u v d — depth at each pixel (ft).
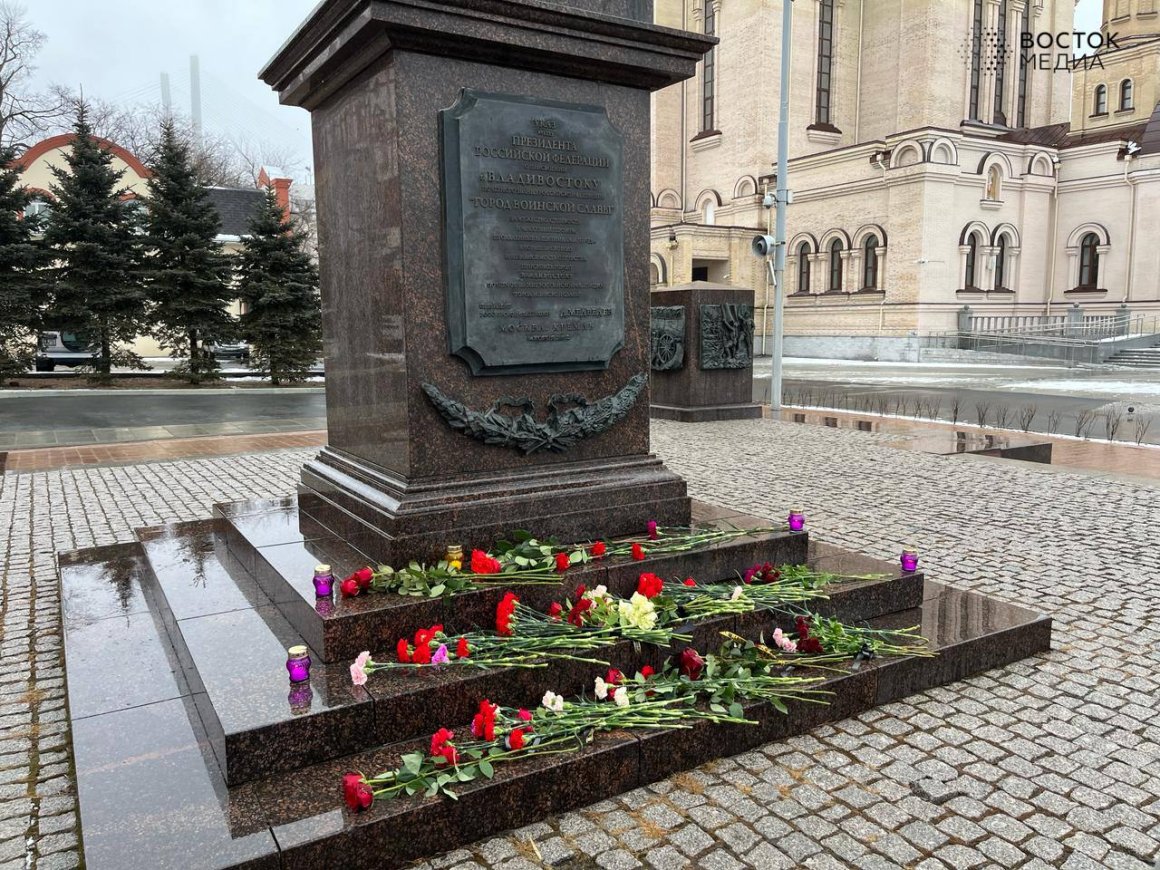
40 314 74.23
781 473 31.40
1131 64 140.56
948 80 127.65
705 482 29.66
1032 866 9.10
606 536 14.70
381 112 13.28
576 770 10.04
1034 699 13.05
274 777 9.64
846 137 137.39
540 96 14.07
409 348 13.26
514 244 13.85
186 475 31.60
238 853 8.26
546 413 14.64
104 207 75.00
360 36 12.80
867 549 21.11
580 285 14.55
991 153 111.04
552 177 14.10
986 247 112.98
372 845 8.81
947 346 109.40
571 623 12.05
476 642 11.44
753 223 130.41
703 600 13.01
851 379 82.58
